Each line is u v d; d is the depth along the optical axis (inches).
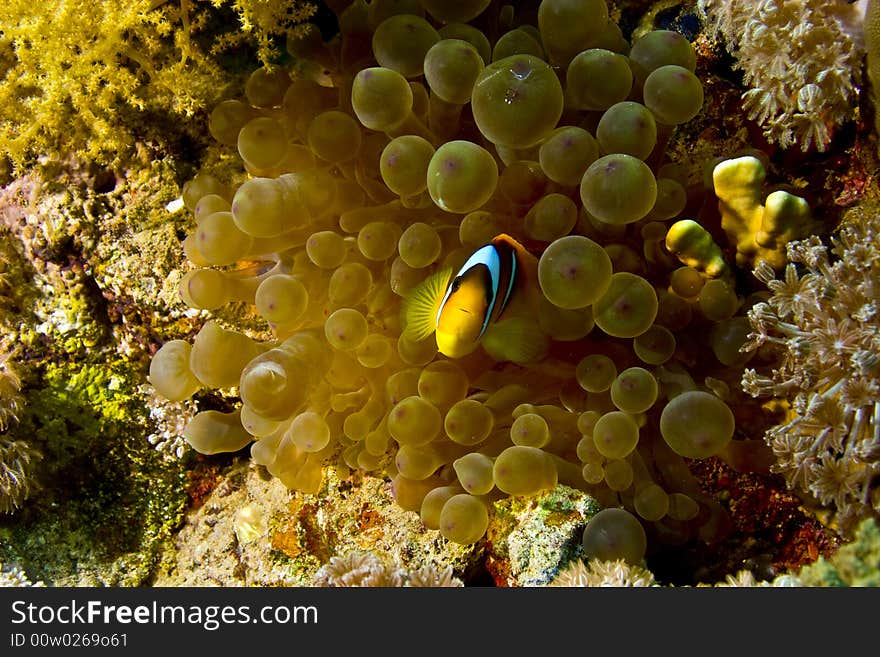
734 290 12.2
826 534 11.5
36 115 14.9
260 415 11.6
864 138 11.9
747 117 13.0
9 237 15.7
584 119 12.2
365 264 12.9
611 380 11.6
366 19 13.1
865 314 10.1
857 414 10.1
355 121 12.6
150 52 14.8
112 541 16.3
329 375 12.9
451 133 12.5
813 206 12.5
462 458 11.9
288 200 11.8
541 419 11.6
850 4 11.4
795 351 10.7
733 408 12.0
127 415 16.3
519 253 11.0
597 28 11.8
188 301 13.0
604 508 12.1
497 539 12.7
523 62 10.4
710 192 12.3
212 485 16.6
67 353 15.8
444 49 11.1
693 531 12.1
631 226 12.2
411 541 13.3
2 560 15.5
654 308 10.9
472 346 11.0
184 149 15.4
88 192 15.4
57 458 16.1
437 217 12.7
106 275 15.2
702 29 13.5
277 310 11.9
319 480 13.9
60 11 13.7
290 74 14.1
